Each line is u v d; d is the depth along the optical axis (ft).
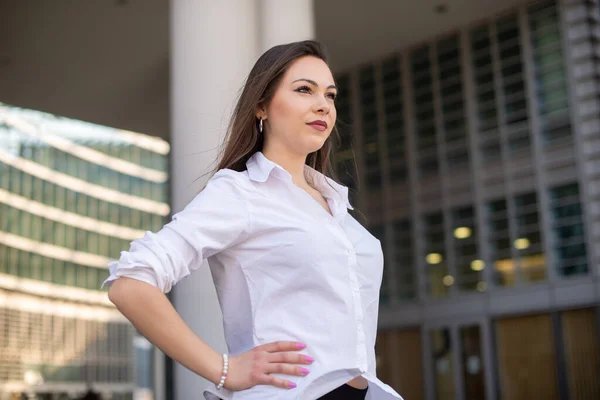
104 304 112.68
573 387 38.73
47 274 103.65
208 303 18.84
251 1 22.39
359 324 5.28
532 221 41.47
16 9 38.86
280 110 5.87
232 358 5.12
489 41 44.09
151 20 40.06
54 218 103.76
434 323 44.16
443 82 45.88
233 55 21.59
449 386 43.09
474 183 43.86
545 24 41.83
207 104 21.07
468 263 43.78
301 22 23.43
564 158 40.47
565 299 39.19
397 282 46.47
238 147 5.99
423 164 46.52
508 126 42.96
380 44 46.14
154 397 72.74
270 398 4.99
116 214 110.73
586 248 39.06
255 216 5.30
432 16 42.70
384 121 48.26
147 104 50.93
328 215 5.54
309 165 6.97
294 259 5.25
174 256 5.07
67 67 45.52
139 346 119.96
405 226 46.78
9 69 45.88
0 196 95.91
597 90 39.65
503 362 41.47
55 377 105.40
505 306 41.42
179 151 21.13
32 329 102.06
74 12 39.09
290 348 5.07
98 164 108.68
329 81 5.96
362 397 5.49
